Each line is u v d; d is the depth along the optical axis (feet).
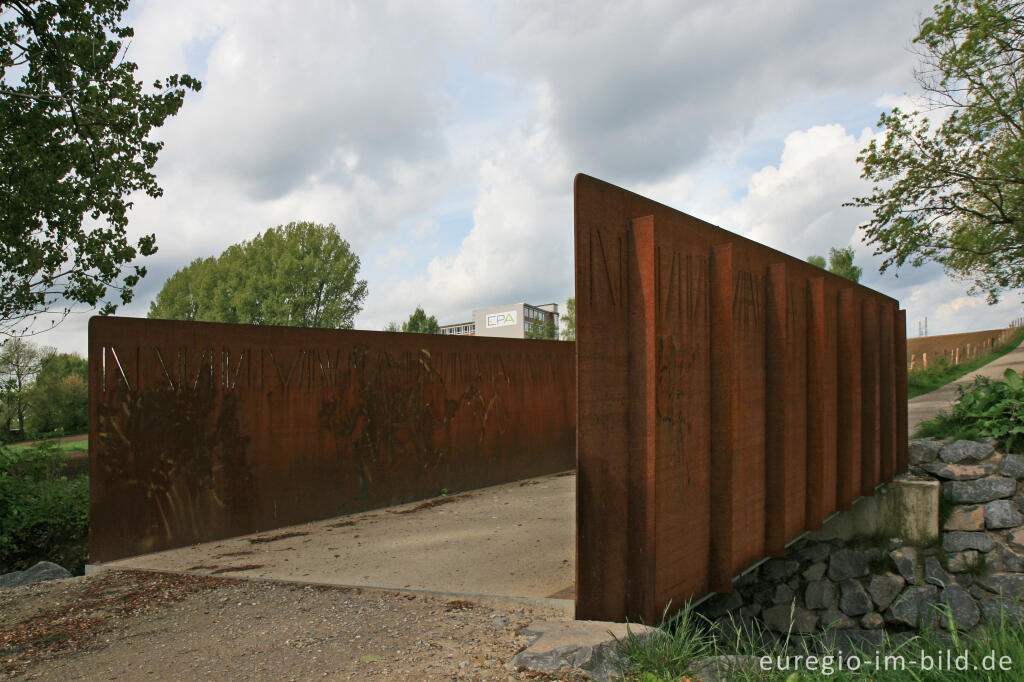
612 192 15.42
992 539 32.73
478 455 41.06
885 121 58.95
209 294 167.63
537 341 46.91
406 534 26.94
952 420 40.45
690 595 17.34
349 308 157.48
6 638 15.69
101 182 28.63
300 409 30.76
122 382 24.40
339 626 15.78
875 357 33.71
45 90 27.48
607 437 15.16
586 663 12.45
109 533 23.67
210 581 20.54
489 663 12.80
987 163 55.72
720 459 18.70
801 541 34.55
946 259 62.49
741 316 20.76
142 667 13.56
